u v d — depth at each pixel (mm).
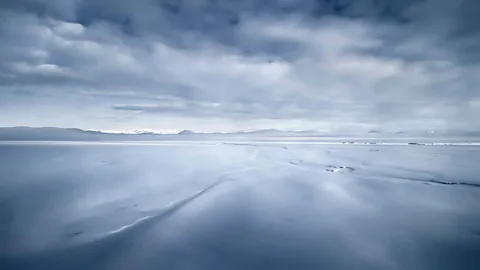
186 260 5535
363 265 5516
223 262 5473
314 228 7379
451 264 5676
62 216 7953
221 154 30625
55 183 12406
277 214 8492
